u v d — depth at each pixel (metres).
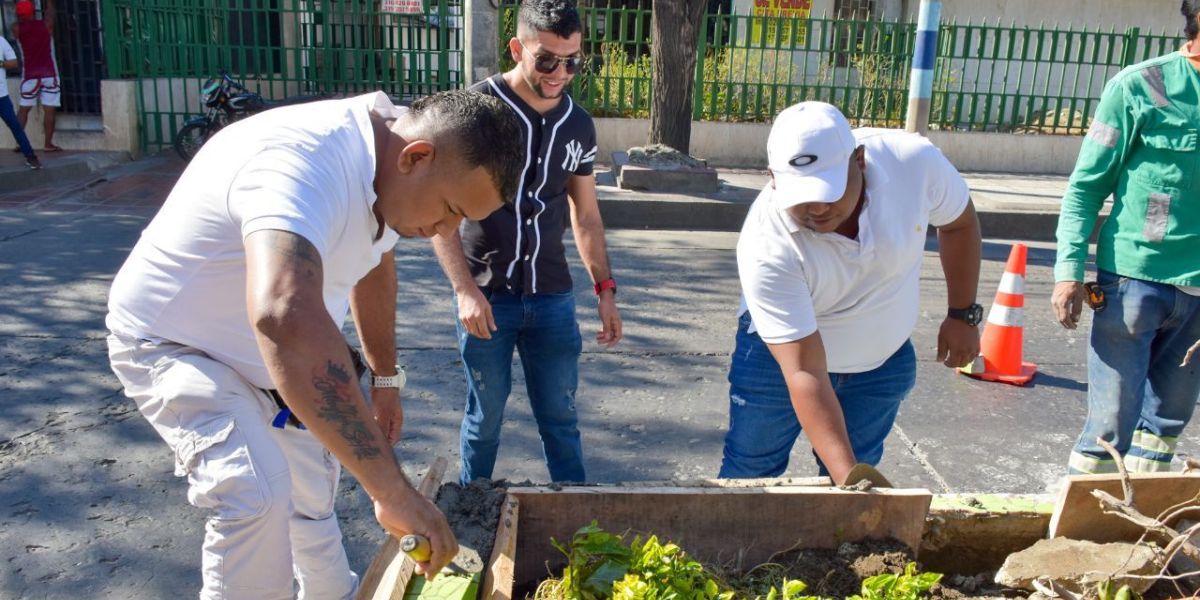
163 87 12.79
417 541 1.71
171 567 3.31
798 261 2.60
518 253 3.05
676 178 9.91
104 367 5.12
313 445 2.34
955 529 2.37
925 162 2.72
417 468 4.14
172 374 2.03
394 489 1.70
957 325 3.11
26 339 5.52
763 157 12.72
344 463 1.69
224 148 1.95
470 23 10.06
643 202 9.38
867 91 13.09
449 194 1.90
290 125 1.90
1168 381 3.19
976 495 2.46
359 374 2.24
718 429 4.62
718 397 5.02
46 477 3.88
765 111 13.30
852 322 2.79
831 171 2.37
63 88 12.45
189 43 12.79
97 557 3.34
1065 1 15.34
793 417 2.97
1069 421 4.84
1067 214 3.21
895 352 2.96
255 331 1.63
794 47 12.51
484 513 2.19
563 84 2.95
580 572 2.02
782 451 3.03
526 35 2.89
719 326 6.23
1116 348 3.10
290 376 1.61
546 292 3.13
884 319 2.81
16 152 11.79
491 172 1.88
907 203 2.68
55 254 7.50
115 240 8.04
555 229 3.12
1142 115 2.98
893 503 2.27
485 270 3.08
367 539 3.53
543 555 2.26
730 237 9.09
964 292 3.05
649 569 1.99
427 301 6.51
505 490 2.28
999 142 12.91
